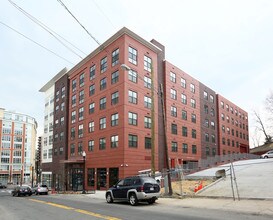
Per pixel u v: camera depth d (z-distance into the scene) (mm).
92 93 45000
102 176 39594
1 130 117125
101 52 43406
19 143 122250
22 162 121438
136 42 40406
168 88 46438
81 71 49656
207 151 57188
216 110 65375
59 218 12508
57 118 58688
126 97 37094
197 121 54562
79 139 47625
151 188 17281
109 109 39656
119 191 18531
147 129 39938
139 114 38844
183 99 50688
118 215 12883
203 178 28438
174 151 45906
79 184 45812
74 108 51188
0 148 115625
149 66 42500
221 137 65062
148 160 39000
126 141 36031
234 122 75375
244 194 17938
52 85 65438
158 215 12656
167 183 21594
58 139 56844
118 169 36125
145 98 40562
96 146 41812
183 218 11672
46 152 65062
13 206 19422
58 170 55188
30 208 17500
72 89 53094
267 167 32094
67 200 23359
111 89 39750
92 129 43719
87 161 43688
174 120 46938
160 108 43969
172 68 48375
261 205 14523
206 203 16281
